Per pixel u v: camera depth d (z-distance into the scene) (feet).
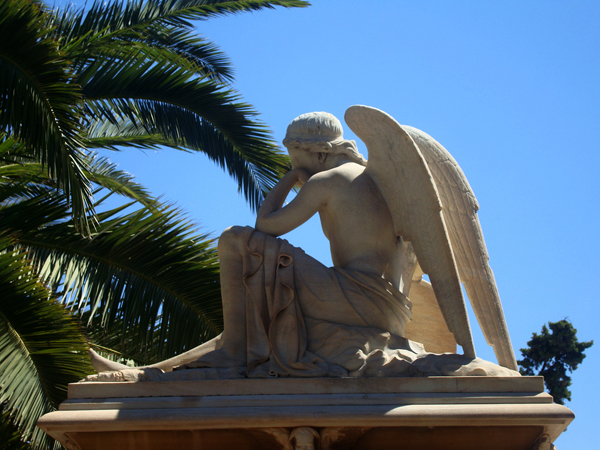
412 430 11.34
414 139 14.05
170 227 21.94
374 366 11.86
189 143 25.62
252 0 28.71
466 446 11.34
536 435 11.26
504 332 13.43
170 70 24.57
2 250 20.12
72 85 19.61
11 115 18.98
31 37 19.22
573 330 30.12
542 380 11.43
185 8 28.53
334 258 13.71
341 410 11.22
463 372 11.75
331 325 12.55
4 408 20.76
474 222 13.84
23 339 19.13
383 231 13.33
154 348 21.34
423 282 15.69
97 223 20.85
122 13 27.94
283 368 12.01
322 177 13.53
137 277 21.26
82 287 20.75
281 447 11.44
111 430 11.44
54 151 19.04
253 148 25.79
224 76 29.89
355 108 13.10
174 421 11.28
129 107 24.58
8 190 22.81
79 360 19.27
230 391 11.68
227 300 13.05
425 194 12.80
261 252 13.00
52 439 19.01
